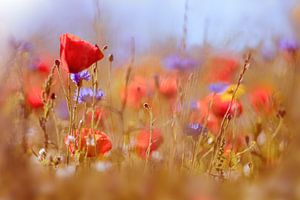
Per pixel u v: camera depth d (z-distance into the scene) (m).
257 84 2.80
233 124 2.48
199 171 2.37
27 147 2.38
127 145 2.48
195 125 2.47
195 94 2.72
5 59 2.37
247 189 2.14
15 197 2.09
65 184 2.12
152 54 3.32
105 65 2.85
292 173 2.18
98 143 2.35
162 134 2.52
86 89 2.43
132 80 2.80
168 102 2.68
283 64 3.01
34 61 2.77
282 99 2.61
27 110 2.43
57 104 2.61
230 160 2.40
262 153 2.47
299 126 2.45
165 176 2.15
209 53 2.88
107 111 2.64
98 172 2.28
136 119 2.69
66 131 2.52
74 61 2.30
